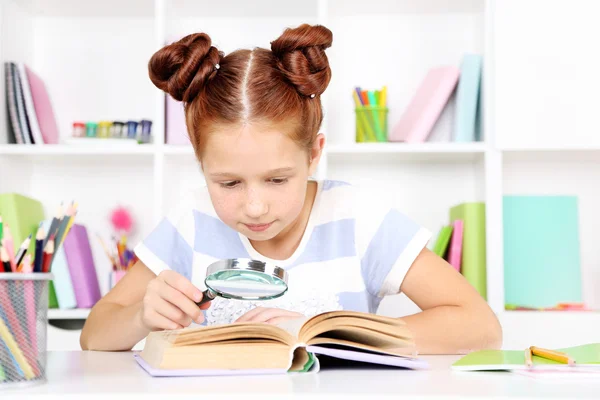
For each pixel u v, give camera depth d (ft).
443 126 7.29
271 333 2.51
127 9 7.93
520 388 2.09
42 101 7.53
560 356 2.56
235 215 3.37
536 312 6.66
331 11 7.86
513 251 7.45
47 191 8.02
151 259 4.41
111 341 3.69
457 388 2.08
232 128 3.19
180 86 3.50
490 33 7.11
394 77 7.93
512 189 7.77
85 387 2.11
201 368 2.43
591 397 1.93
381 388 2.07
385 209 4.42
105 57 8.13
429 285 4.09
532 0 6.95
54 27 8.14
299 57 3.38
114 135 7.51
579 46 6.92
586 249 7.66
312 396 1.92
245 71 3.28
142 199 7.99
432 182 7.82
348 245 4.38
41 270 2.32
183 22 8.05
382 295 4.44
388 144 7.04
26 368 2.12
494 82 6.97
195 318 3.06
